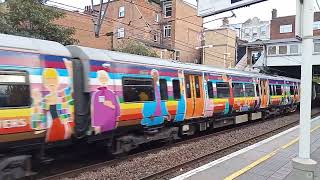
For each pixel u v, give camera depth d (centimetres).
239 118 1942
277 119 2431
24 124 768
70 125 883
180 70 1366
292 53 3628
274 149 1134
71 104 885
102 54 1012
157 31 4269
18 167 784
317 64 3400
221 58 4347
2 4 1598
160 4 4350
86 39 2919
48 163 1037
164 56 3756
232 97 1781
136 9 4050
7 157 770
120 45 3291
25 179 826
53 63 845
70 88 884
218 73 1662
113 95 1022
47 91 822
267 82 2319
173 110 1302
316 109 3594
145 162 1050
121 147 1105
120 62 1066
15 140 761
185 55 4338
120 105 1046
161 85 1247
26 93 776
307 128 498
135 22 4041
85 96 949
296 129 1617
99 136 1009
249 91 2016
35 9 1591
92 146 1202
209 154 1159
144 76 1162
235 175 822
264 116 2336
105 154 1187
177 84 1341
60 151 1116
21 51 776
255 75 2128
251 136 1611
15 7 1538
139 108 1124
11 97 746
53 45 870
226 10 881
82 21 2878
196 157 1134
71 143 938
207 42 4478
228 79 1761
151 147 1343
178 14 4241
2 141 736
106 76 1004
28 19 1562
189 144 1364
